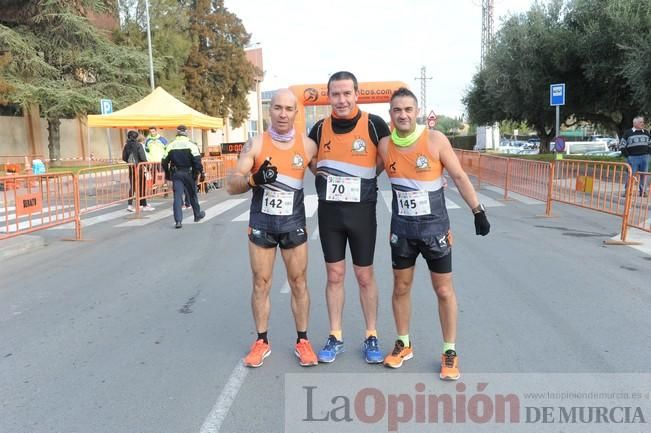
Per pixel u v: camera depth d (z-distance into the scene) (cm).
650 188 763
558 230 812
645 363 353
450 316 339
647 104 1554
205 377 347
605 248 686
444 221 332
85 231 907
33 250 753
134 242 803
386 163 337
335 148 347
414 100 317
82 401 317
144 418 297
